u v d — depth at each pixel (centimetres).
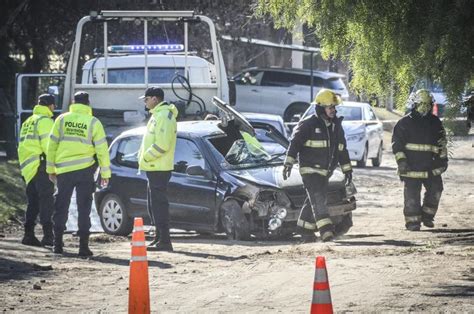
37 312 1992
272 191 3194
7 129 6138
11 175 5059
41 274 2519
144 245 1773
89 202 2980
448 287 2169
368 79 2605
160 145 2998
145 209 3456
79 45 4388
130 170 3506
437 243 2997
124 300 2131
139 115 4275
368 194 5075
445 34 2305
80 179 2966
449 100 2350
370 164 7012
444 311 1903
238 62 9594
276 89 8550
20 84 5478
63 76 5362
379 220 3884
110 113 4294
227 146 3400
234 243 3180
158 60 4494
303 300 2062
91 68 4534
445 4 2342
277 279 2334
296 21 2658
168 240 3017
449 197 4822
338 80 8612
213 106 4297
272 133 3678
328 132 3077
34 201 3225
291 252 2819
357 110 6812
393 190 5278
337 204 3259
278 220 3177
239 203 3222
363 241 3089
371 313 1894
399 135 3438
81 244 2938
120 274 2530
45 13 7144
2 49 7425
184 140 3400
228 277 2397
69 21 7175
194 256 2847
